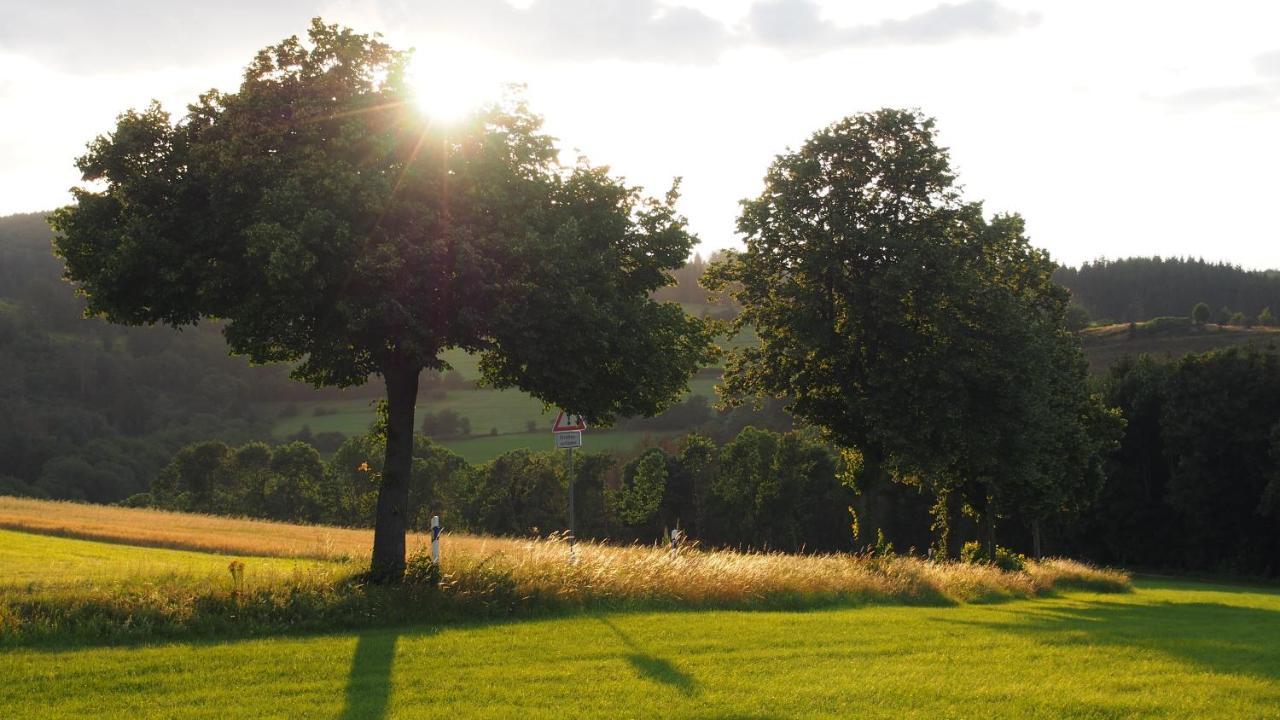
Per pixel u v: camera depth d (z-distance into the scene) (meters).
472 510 99.56
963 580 26.27
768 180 33.75
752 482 93.88
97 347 127.25
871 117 33.16
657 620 15.08
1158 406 79.00
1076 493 54.38
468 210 16.55
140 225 15.28
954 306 31.03
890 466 32.78
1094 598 32.19
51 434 107.94
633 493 95.62
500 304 15.60
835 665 11.38
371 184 15.25
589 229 17.81
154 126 16.55
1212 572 76.31
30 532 36.69
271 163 15.79
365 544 36.47
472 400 139.38
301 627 13.20
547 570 16.91
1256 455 72.69
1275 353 75.31
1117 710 9.23
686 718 8.52
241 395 136.00
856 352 32.28
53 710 8.38
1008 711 9.05
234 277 15.84
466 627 13.78
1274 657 13.92
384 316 15.21
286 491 102.81
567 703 9.00
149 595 13.10
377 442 19.36
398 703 8.88
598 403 18.11
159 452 113.62
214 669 10.23
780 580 19.80
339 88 16.58
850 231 31.44
